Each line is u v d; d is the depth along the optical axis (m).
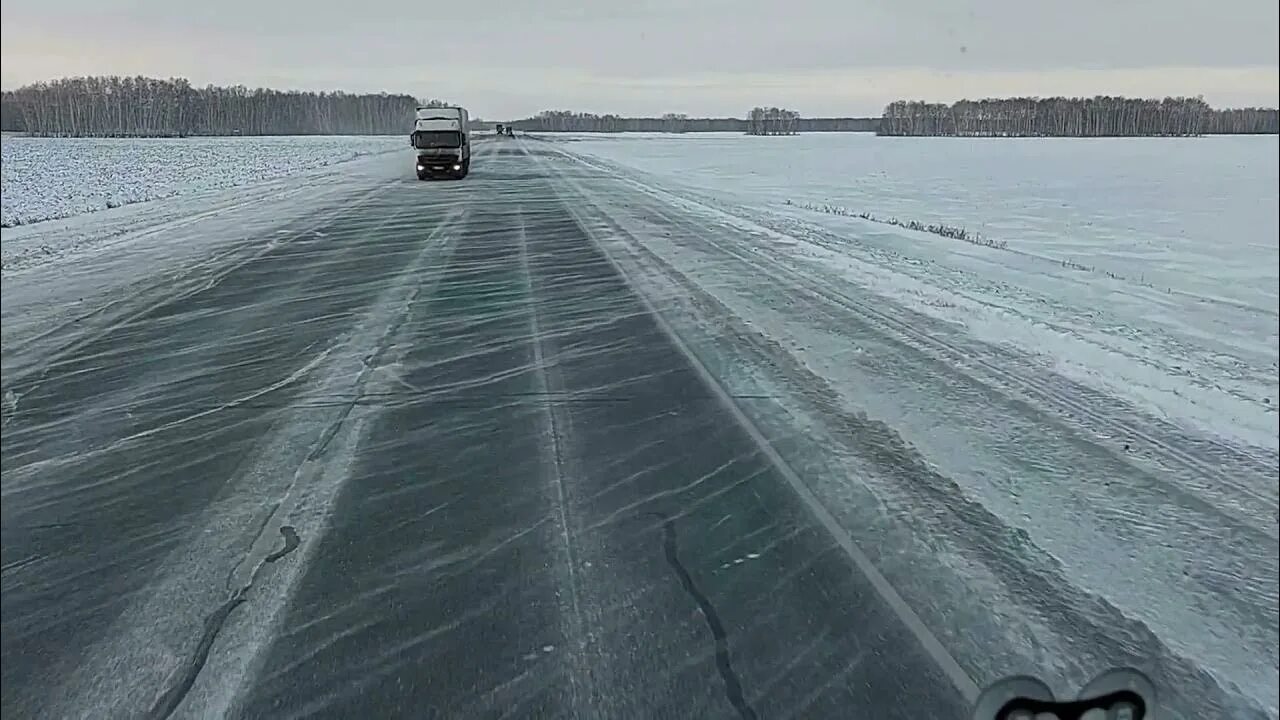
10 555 4.26
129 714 3.11
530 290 11.24
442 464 5.42
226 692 3.22
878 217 24.05
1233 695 3.23
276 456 5.56
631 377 7.36
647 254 14.66
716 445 5.74
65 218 20.23
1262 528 4.66
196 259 13.87
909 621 3.67
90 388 7.06
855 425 6.16
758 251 15.41
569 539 4.41
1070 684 3.26
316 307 10.17
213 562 4.18
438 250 14.90
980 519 4.66
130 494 4.98
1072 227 21.64
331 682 3.27
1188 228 21.31
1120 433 6.16
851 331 9.18
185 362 7.84
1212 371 8.10
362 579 4.02
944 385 7.23
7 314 9.88
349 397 6.79
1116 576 4.09
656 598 3.85
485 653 3.45
